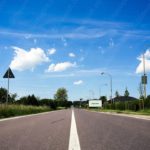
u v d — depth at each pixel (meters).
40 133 12.70
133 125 17.58
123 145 9.05
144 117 29.52
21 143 9.49
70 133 12.66
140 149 8.28
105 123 19.48
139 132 13.13
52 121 21.59
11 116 31.44
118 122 20.66
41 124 18.30
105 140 10.28
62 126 16.67
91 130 14.12
